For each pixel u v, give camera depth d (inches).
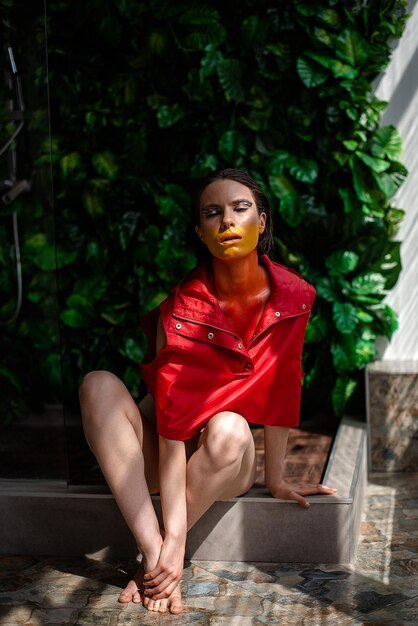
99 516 93.4
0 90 105.4
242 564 91.0
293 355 88.3
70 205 133.2
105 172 130.3
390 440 120.5
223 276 85.8
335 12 122.3
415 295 128.5
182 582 86.9
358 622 77.3
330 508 89.7
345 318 122.7
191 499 85.3
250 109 125.9
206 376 85.8
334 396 125.4
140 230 130.9
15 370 102.5
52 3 129.7
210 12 124.4
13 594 85.0
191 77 125.5
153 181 130.7
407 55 124.8
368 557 91.9
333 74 123.1
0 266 107.2
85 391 86.4
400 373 119.0
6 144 106.8
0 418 101.3
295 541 90.7
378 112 124.8
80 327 131.7
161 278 129.9
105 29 127.5
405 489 113.6
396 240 128.1
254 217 84.0
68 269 133.4
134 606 81.9
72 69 131.0
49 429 98.4
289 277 88.6
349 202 125.1
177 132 129.6
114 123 129.8
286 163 124.7
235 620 78.5
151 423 91.7
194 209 86.4
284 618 78.5
